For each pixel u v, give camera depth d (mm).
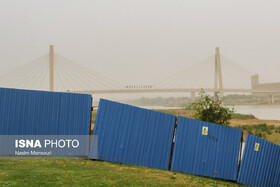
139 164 16219
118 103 15906
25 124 14984
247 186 18266
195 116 25672
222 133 18094
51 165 13055
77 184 10352
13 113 14875
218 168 18016
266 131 44312
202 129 17516
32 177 10648
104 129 15672
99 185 10570
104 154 15641
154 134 16562
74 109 15484
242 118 68125
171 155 17016
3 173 10828
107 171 13094
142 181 12141
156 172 14891
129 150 16047
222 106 25750
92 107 15758
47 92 15250
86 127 15562
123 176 12500
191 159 17312
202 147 17578
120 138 15906
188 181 14180
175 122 17047
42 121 15156
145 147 16359
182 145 17062
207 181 15688
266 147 19906
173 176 14695
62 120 15352
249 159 18938
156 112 16594
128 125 16031
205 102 25531
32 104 15086
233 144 18516
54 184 10070
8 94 14875
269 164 20453
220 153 18078
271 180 20891
